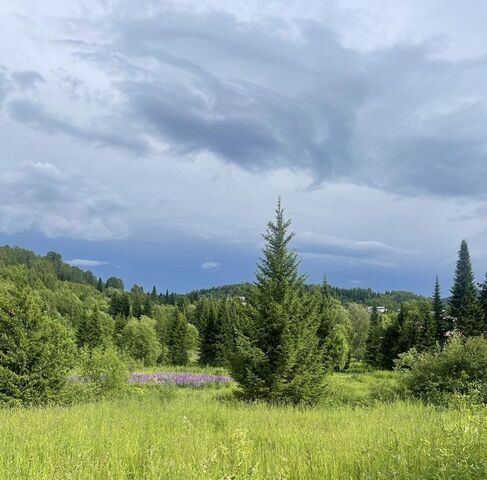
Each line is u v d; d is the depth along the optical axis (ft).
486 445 16.83
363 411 39.45
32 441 20.93
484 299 202.08
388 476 14.55
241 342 57.93
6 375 49.73
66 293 466.70
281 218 63.21
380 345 207.92
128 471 16.30
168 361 233.76
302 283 62.49
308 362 59.57
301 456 17.60
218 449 18.13
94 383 57.93
